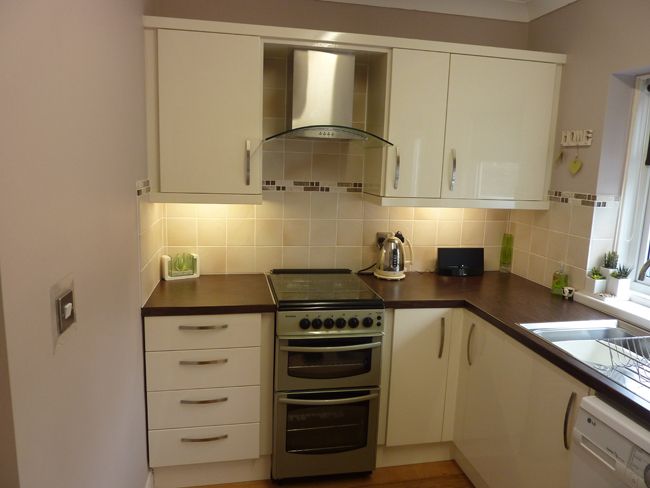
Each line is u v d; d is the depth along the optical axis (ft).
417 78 7.59
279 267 8.85
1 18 2.77
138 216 6.36
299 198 8.70
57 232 3.60
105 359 4.89
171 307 6.66
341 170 8.75
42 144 3.34
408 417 7.78
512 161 8.16
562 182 8.12
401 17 8.42
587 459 4.87
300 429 7.44
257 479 7.70
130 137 5.93
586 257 7.61
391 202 7.86
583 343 6.40
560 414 5.55
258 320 6.97
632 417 4.58
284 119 8.34
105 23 4.86
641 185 7.42
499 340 6.71
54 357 3.57
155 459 7.03
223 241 8.58
